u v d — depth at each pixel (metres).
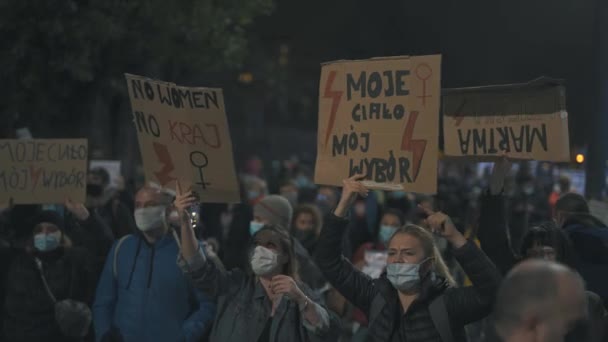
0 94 16.11
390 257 5.45
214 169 6.61
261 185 14.70
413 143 5.72
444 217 5.36
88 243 7.99
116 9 16.50
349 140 5.90
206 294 6.39
